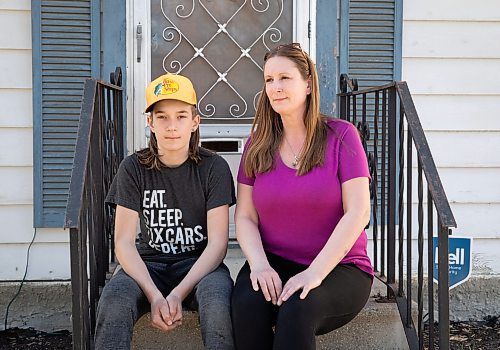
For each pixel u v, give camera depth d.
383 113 3.40
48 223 4.17
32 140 4.19
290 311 2.57
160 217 3.05
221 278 2.86
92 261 2.99
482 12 4.38
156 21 4.25
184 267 3.00
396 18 4.31
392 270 3.36
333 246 2.72
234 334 2.70
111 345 2.68
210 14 4.29
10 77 4.16
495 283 4.52
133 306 2.75
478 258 4.50
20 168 4.20
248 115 4.35
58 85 4.14
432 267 2.89
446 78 4.41
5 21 4.14
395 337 3.21
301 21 4.30
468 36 4.39
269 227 2.93
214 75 4.31
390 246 3.36
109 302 2.72
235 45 4.31
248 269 2.88
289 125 2.93
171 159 3.02
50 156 4.16
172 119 2.93
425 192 4.44
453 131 4.43
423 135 2.95
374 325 3.19
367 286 2.85
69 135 4.17
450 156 4.44
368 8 4.30
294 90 2.85
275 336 2.57
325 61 4.32
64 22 4.12
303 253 2.89
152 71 4.26
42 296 4.26
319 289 2.66
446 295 2.71
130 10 4.20
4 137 4.18
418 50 4.38
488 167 4.46
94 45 4.14
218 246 2.98
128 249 2.94
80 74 4.16
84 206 2.75
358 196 2.82
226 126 4.30
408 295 3.12
